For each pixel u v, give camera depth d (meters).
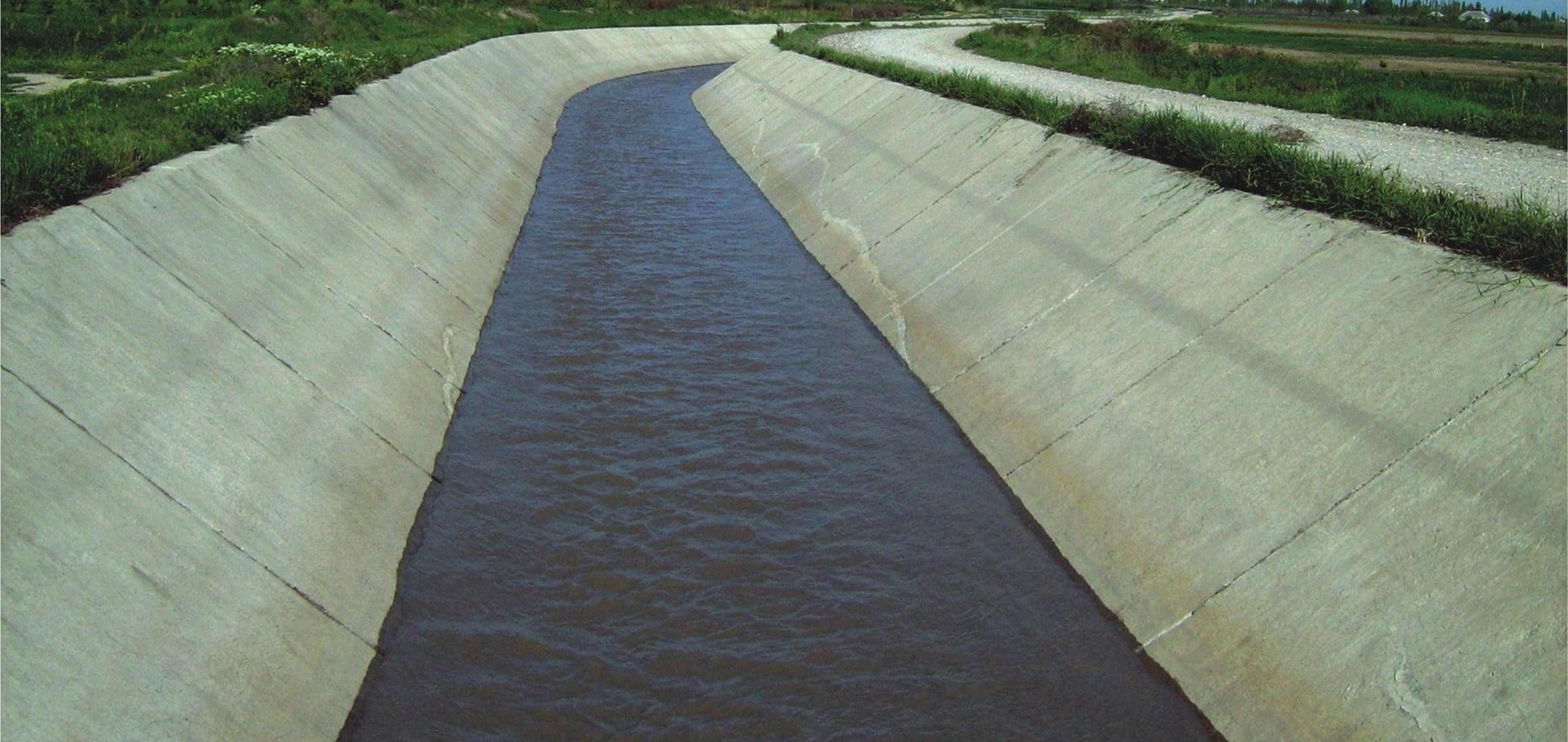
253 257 12.89
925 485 12.54
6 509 7.69
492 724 8.73
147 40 28.58
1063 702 9.05
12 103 14.93
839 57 35.03
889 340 16.88
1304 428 9.98
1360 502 9.04
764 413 14.32
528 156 29.47
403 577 10.54
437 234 18.86
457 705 8.91
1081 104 18.75
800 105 32.75
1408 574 8.32
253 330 11.73
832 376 15.57
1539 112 22.06
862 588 10.59
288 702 8.30
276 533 9.61
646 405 14.47
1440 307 9.97
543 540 11.29
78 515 8.13
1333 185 12.42
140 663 7.61
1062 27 49.47
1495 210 10.98
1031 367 13.70
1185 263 13.04
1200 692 8.91
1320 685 8.18
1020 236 16.52
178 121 15.62
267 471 10.12
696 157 31.80
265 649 8.50
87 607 7.61
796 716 8.91
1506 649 7.48
